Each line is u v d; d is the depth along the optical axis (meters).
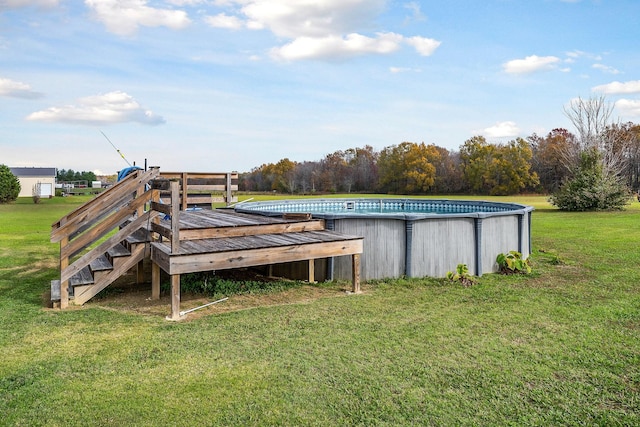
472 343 4.08
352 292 6.13
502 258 7.35
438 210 14.23
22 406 2.92
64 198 39.19
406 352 3.86
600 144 26.17
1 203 32.41
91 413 2.82
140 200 6.03
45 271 8.00
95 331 4.52
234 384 3.24
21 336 4.37
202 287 6.40
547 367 3.53
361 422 2.72
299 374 3.41
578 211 22.08
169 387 3.20
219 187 10.51
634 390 3.14
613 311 5.06
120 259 5.85
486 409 2.88
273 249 5.61
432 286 6.42
